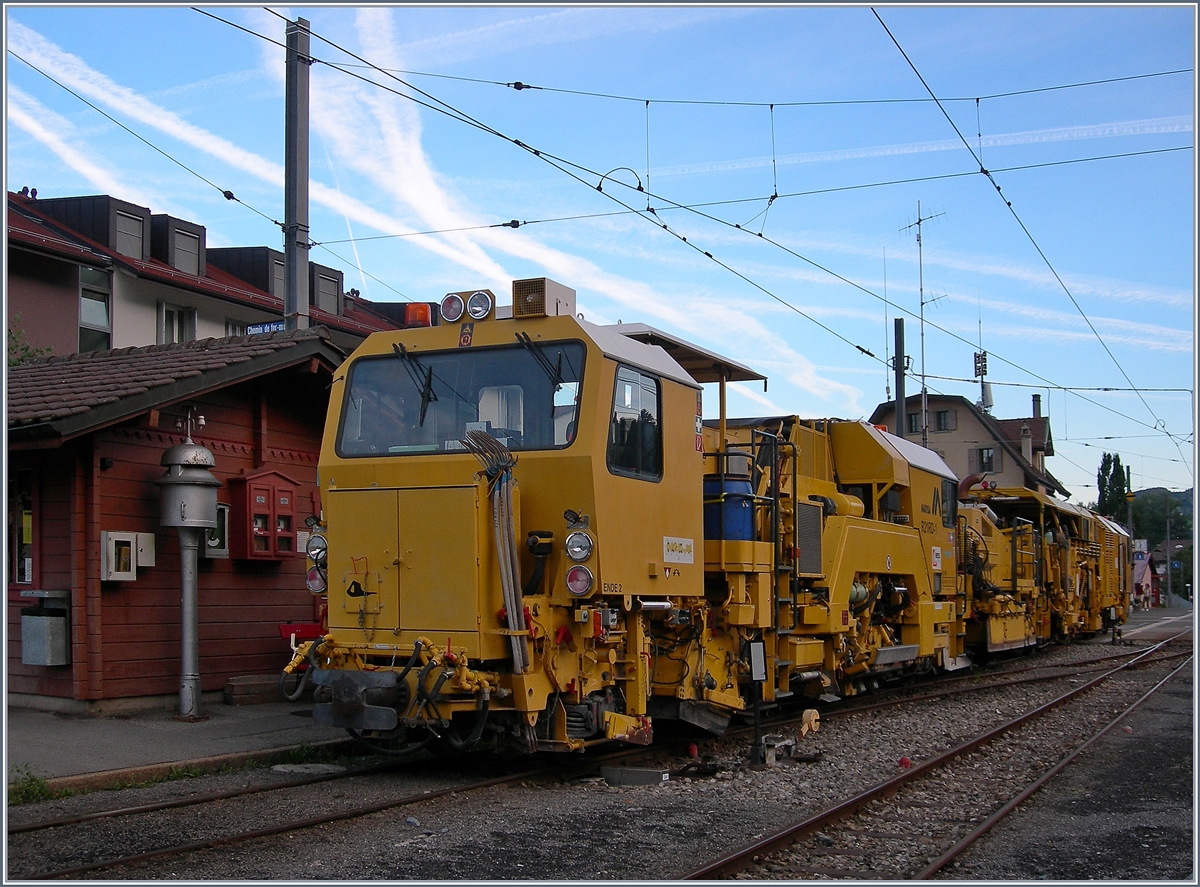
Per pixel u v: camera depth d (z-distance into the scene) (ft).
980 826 25.45
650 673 32.40
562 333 29.71
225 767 29.96
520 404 29.63
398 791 26.99
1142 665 73.61
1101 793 29.94
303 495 46.01
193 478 37.47
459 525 27.55
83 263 76.89
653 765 32.58
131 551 37.40
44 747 30.73
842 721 43.73
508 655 27.61
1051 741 39.91
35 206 89.97
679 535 32.65
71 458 37.27
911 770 31.58
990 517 75.56
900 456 51.57
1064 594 89.66
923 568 55.06
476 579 27.25
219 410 42.52
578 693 28.78
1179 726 43.21
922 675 61.26
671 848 22.25
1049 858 22.95
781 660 39.60
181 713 37.09
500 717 28.60
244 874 19.61
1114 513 316.19
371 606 28.40
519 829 23.36
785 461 41.81
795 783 30.25
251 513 42.14
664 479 31.86
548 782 29.30
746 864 21.42
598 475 28.37
